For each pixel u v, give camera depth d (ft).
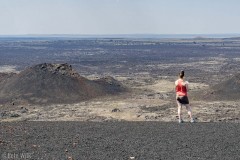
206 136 45.93
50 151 38.32
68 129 50.90
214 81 172.24
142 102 109.29
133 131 49.65
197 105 101.19
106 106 102.78
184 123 57.93
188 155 37.37
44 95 112.37
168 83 166.09
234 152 38.55
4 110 98.07
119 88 132.05
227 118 81.30
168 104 104.22
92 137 45.52
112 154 37.60
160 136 46.14
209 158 36.35
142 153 38.09
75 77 122.83
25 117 87.30
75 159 35.60
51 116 88.43
